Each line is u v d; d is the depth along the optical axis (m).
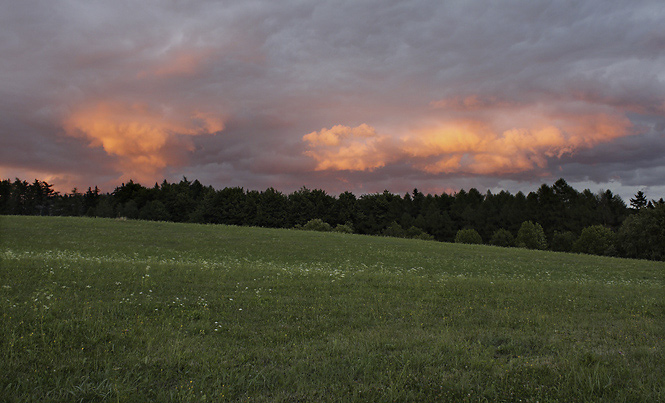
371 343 9.16
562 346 9.26
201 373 7.17
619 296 17.41
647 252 74.94
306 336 9.86
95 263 19.78
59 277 15.19
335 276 19.92
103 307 11.24
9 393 5.95
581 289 19.30
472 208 133.75
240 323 10.79
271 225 118.44
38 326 9.01
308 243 42.97
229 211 118.25
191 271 19.16
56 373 6.75
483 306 14.02
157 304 12.11
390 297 15.03
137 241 38.56
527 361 8.25
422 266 31.36
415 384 7.00
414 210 148.12
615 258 41.69
